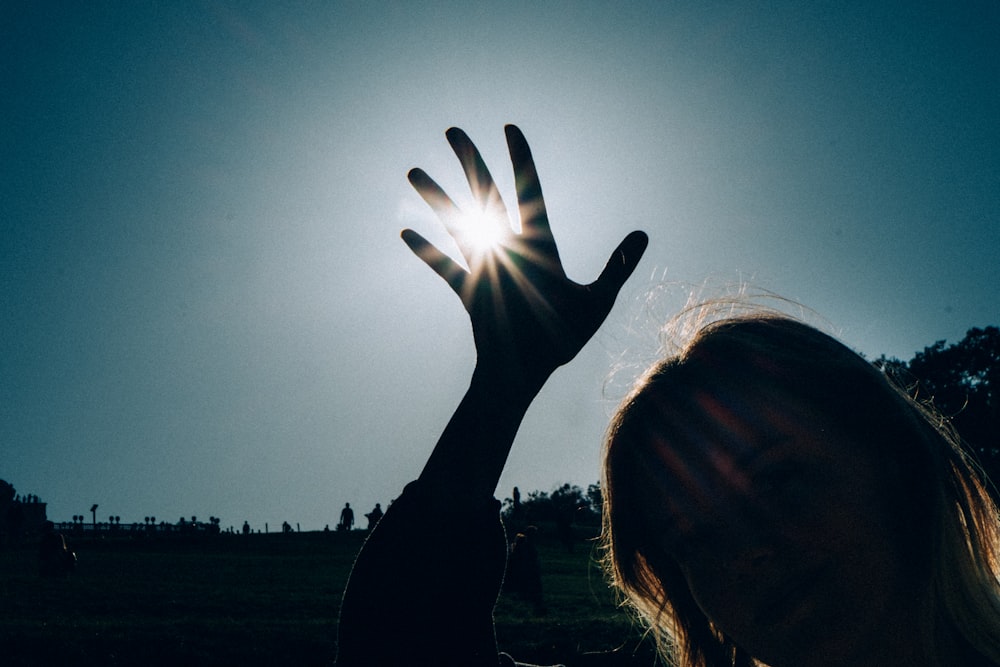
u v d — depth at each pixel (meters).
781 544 1.18
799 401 1.22
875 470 1.20
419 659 1.44
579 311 1.45
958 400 51.03
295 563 35.41
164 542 54.72
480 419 1.49
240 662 12.28
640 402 1.39
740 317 1.47
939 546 1.19
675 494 1.31
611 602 19.03
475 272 1.49
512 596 19.27
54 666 11.51
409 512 1.50
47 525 26.33
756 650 1.24
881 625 1.16
